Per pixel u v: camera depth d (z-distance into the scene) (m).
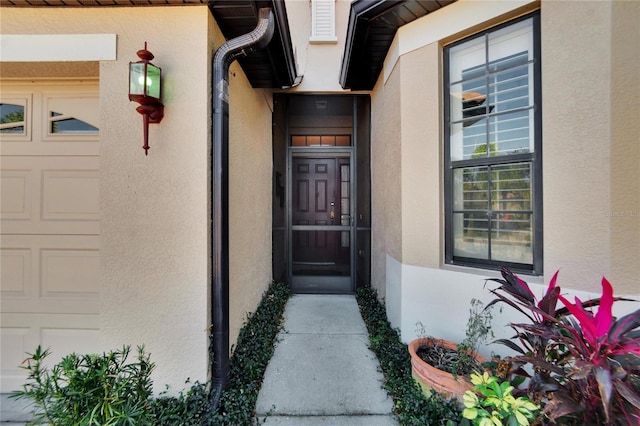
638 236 1.68
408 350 2.30
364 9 2.41
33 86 2.20
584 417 1.17
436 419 1.72
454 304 2.33
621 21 1.68
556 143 1.88
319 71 4.11
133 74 1.76
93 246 2.18
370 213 4.30
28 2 1.87
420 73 2.52
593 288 1.75
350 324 3.26
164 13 1.93
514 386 1.40
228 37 2.31
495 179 2.24
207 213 1.96
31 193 2.20
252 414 1.90
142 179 1.95
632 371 1.14
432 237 2.46
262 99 3.59
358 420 1.87
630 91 1.68
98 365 1.41
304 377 2.29
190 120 1.95
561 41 1.85
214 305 2.00
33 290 2.19
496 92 2.23
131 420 1.29
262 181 3.62
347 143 4.39
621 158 1.69
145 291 1.95
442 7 2.37
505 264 2.18
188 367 1.94
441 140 2.44
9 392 2.13
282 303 3.77
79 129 2.21
